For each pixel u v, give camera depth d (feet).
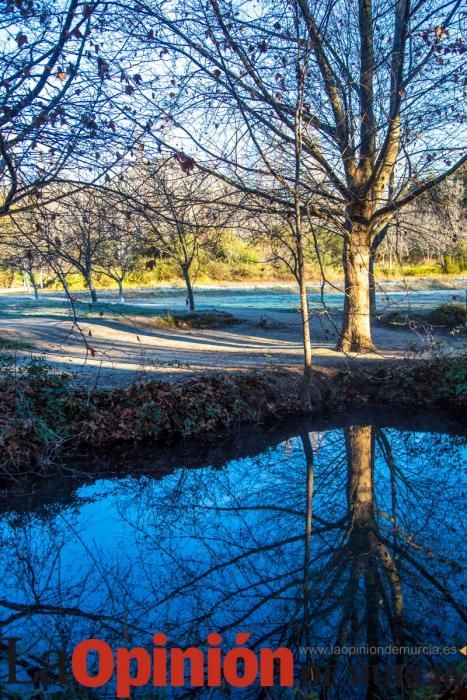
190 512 25.43
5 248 29.37
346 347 47.75
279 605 17.08
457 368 41.11
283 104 29.96
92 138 18.43
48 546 21.85
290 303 101.19
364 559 20.20
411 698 11.91
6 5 17.08
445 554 20.53
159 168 20.80
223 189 31.83
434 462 31.63
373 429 36.55
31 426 28.09
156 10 21.34
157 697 12.51
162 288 126.62
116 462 29.96
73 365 41.01
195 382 35.09
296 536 22.58
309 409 37.88
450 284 124.47
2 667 13.75
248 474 30.12
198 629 15.81
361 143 36.58
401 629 15.38
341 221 42.06
